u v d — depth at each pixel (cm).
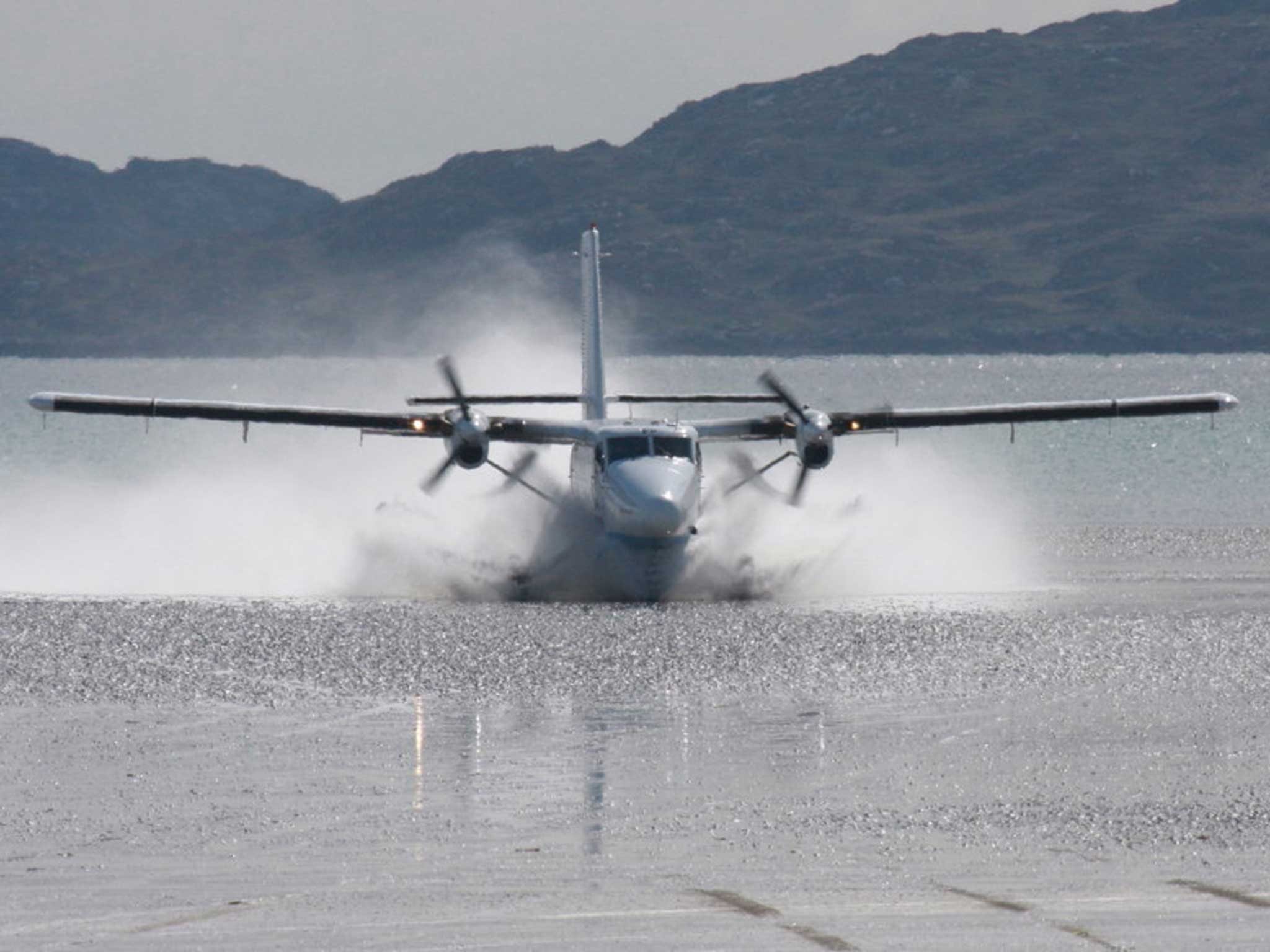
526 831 5034
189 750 6162
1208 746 6200
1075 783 5628
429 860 4706
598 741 6331
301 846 4862
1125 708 6962
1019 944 3884
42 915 4175
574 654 8381
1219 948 3844
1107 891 4356
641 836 4975
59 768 5869
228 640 8850
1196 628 9288
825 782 5659
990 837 4962
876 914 4153
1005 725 6625
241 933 4003
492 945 3903
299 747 6209
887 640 8881
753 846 4862
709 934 3981
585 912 4175
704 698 7231
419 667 8019
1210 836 4947
